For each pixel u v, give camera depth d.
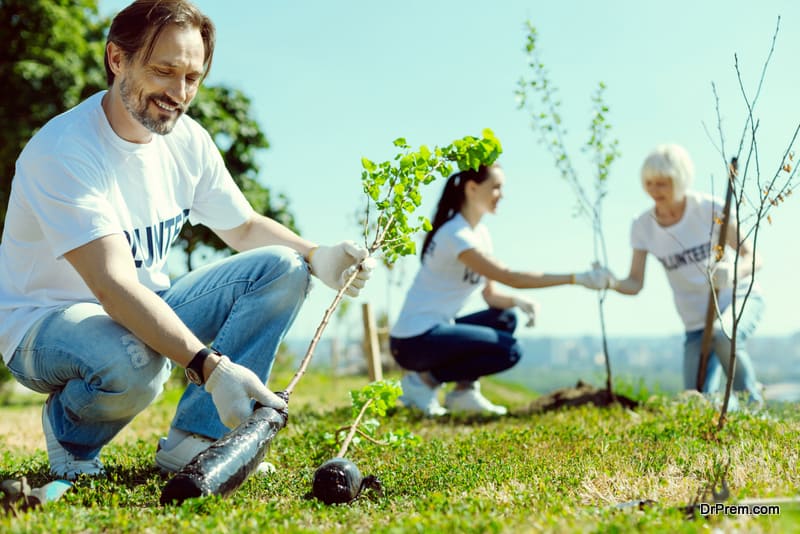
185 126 3.05
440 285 5.92
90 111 2.69
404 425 4.77
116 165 2.72
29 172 2.56
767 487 2.19
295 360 15.62
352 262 3.09
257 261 2.94
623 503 2.17
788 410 4.34
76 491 2.47
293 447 3.64
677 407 4.52
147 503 2.35
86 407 2.67
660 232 5.71
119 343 2.60
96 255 2.46
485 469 2.83
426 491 2.52
